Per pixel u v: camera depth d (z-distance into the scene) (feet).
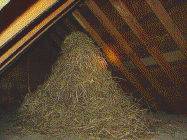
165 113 15.60
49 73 19.63
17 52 7.76
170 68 13.05
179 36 10.99
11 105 19.04
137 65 14.08
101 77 14.74
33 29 7.05
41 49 19.44
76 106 14.30
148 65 14.11
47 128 13.84
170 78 13.57
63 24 16.19
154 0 10.20
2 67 7.92
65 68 15.08
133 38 13.44
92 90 14.44
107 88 14.58
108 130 12.57
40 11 5.00
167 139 11.59
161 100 15.61
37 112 15.26
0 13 4.32
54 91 15.23
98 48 15.26
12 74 19.07
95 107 13.98
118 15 13.03
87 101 14.26
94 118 13.55
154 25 12.04
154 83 14.61
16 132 14.02
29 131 13.89
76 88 14.57
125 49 13.60
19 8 4.56
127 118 13.37
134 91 16.63
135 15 12.48
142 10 11.98
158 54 12.63
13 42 6.78
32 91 19.53
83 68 14.75
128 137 12.03
